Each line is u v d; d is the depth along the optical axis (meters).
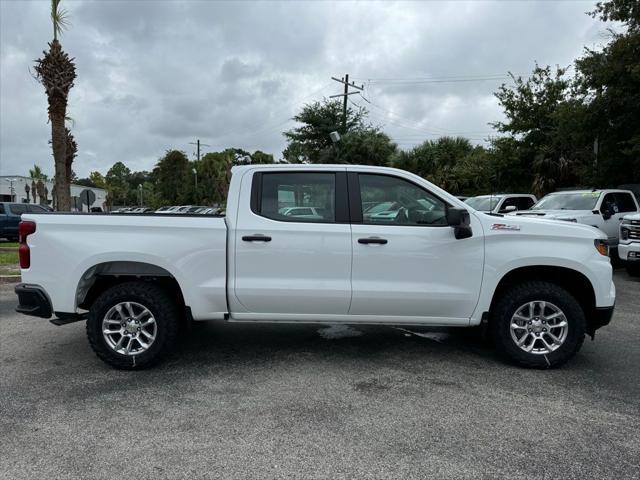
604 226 11.29
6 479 2.78
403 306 4.52
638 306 7.45
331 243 4.45
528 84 20.83
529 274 4.75
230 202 4.56
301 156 38.62
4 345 5.42
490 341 5.29
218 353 5.06
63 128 14.10
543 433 3.34
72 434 3.32
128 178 124.94
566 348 4.48
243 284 4.48
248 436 3.29
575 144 16.59
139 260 4.41
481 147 30.17
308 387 4.14
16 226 19.72
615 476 2.83
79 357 4.99
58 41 13.87
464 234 4.38
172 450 3.11
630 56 13.28
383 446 3.16
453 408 3.73
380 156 30.70
